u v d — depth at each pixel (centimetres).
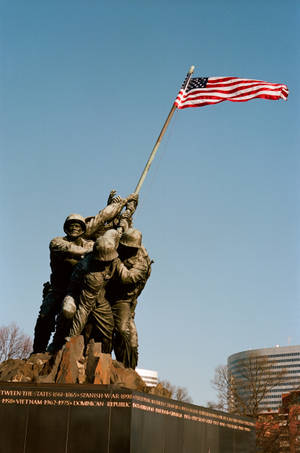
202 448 2150
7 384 1906
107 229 2556
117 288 2409
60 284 2423
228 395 5750
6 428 1827
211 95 3150
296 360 15175
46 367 2028
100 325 2289
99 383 1978
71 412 1817
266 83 3147
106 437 1778
